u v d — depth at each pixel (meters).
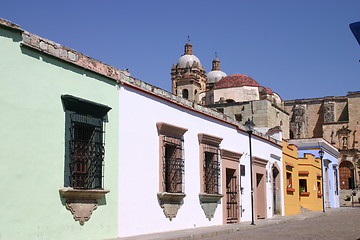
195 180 17.78
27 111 10.58
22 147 10.37
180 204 16.56
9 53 10.29
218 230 16.08
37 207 10.59
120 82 13.80
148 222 14.62
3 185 9.86
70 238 11.43
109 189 12.91
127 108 14.09
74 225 11.59
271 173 26.61
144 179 14.60
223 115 20.98
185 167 17.14
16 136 10.25
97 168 12.51
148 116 15.13
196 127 18.28
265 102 41.16
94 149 12.43
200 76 74.94
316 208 37.22
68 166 11.52
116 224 13.14
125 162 13.76
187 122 17.61
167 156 16.66
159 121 15.73
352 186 66.88
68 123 11.66
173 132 16.44
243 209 21.88
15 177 10.13
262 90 48.56
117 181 13.33
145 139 14.85
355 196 58.94
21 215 10.19
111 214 12.98
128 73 14.34
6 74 10.19
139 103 14.71
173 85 75.88
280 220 22.53
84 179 12.10
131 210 13.85
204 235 14.72
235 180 21.23
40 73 11.02
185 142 17.33
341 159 68.00
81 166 12.09
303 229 17.12
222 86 48.94
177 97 17.19
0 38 10.13
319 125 75.50
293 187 31.28
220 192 19.55
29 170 10.48
